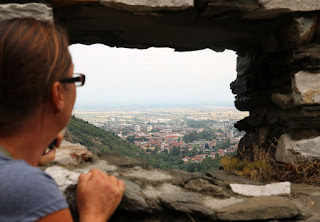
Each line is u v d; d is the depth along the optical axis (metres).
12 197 0.71
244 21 3.37
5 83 0.77
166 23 3.45
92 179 1.46
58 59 0.83
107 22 3.42
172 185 2.26
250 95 4.54
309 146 3.06
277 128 3.66
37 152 0.88
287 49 3.43
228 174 2.82
